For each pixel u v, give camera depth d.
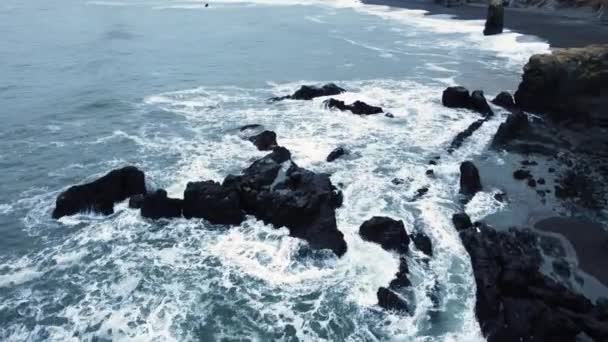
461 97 34.62
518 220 21.09
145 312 16.64
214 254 19.36
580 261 18.44
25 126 32.47
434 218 21.12
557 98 31.38
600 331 14.48
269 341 15.41
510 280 16.03
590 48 31.69
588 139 28.88
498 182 24.39
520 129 29.50
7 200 23.58
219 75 45.41
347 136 30.14
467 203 22.39
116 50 55.22
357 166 26.09
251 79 44.09
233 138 30.30
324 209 20.22
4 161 27.52
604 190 23.61
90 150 28.92
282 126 31.91
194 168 26.31
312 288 17.47
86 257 19.41
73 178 25.75
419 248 19.08
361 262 18.48
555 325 14.48
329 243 18.98
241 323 16.12
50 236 20.75
